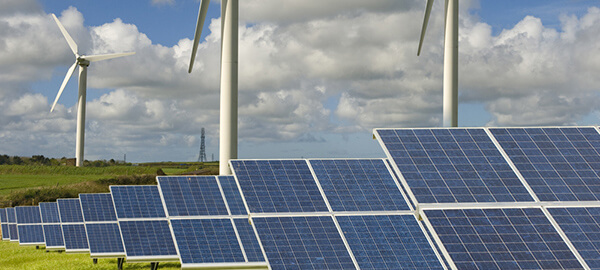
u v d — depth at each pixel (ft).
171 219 91.15
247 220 92.38
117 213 118.93
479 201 59.31
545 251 53.01
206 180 104.78
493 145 67.41
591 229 55.36
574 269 51.39
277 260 61.36
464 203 58.65
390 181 75.20
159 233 115.44
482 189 60.90
